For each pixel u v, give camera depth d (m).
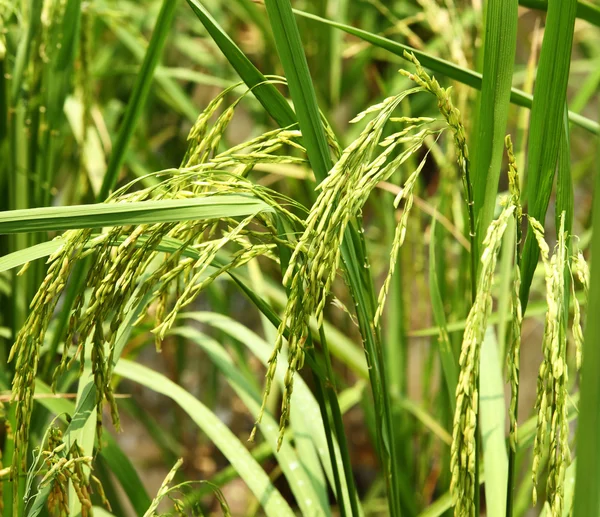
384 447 1.06
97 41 1.84
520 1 1.14
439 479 1.75
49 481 1.01
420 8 2.15
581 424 0.91
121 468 1.20
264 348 1.27
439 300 1.14
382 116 0.95
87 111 1.39
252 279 1.58
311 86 0.99
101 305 0.97
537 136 0.99
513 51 0.99
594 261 0.90
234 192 0.99
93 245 0.97
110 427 2.47
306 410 1.22
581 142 2.45
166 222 0.95
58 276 0.96
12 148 1.26
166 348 2.28
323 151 1.00
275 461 2.17
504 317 1.22
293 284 0.95
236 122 2.82
